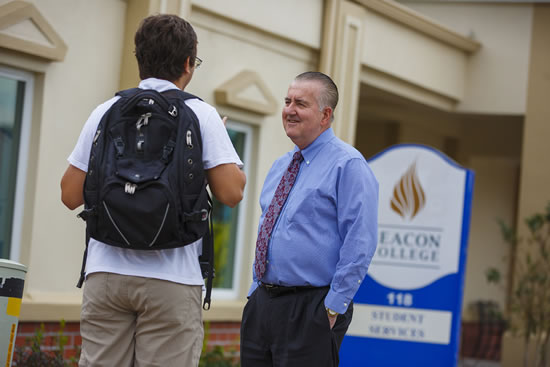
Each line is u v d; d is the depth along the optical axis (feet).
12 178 21.24
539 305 32.68
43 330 21.38
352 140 32.12
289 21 28.91
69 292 22.30
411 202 21.86
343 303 12.93
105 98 22.99
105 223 10.28
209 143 10.73
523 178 37.35
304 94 13.65
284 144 29.50
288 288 13.39
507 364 35.91
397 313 21.80
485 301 48.03
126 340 10.84
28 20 20.33
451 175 21.63
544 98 37.63
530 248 36.19
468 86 39.47
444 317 21.52
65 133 21.97
